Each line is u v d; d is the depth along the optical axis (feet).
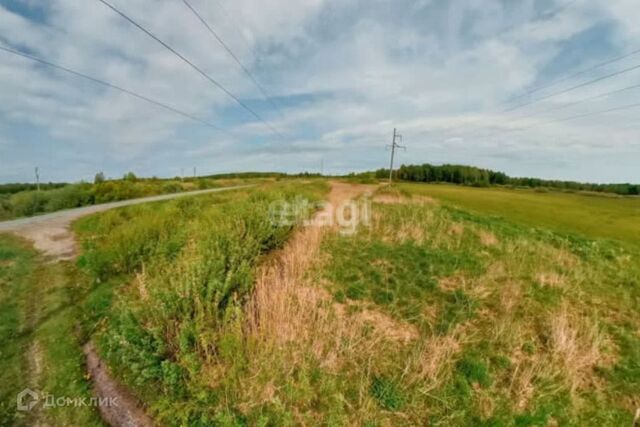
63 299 18.69
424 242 31.53
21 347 13.89
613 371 13.79
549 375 12.93
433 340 14.61
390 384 11.94
